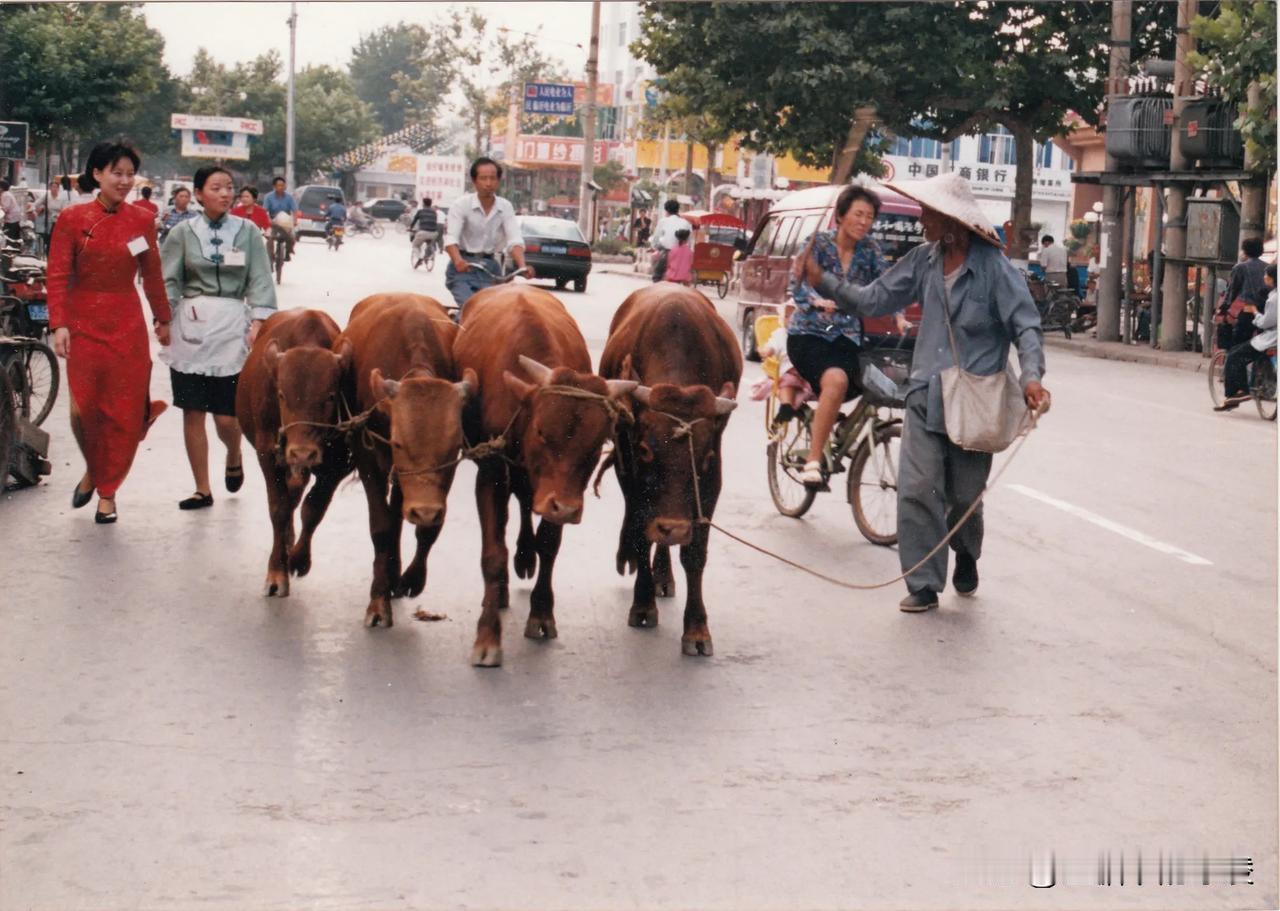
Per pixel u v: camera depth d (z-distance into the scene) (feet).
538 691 20.44
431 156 240.12
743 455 39.88
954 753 18.60
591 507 32.65
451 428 20.88
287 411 22.89
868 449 29.94
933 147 174.91
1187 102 74.43
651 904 14.30
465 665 21.49
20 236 74.02
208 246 30.09
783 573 27.73
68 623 22.79
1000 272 24.80
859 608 25.45
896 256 51.08
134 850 15.12
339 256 147.02
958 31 91.91
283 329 24.66
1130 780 17.83
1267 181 70.95
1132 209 82.89
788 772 17.79
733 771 17.75
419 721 19.10
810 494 31.37
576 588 25.99
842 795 17.12
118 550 27.30
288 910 13.96
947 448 25.63
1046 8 95.20
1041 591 26.94
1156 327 80.64
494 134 269.44
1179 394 59.11
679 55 97.45
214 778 17.02
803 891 14.69
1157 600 26.45
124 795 16.49
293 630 22.89
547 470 20.44
